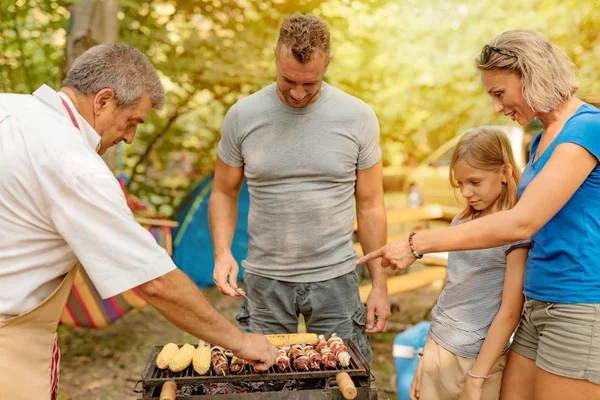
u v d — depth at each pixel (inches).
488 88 75.2
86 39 186.5
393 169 485.7
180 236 243.8
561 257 72.4
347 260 97.9
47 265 65.3
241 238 246.2
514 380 82.8
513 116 76.0
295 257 96.3
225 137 100.3
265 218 97.3
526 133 286.4
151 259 62.7
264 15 244.1
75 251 62.1
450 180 90.4
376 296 100.2
